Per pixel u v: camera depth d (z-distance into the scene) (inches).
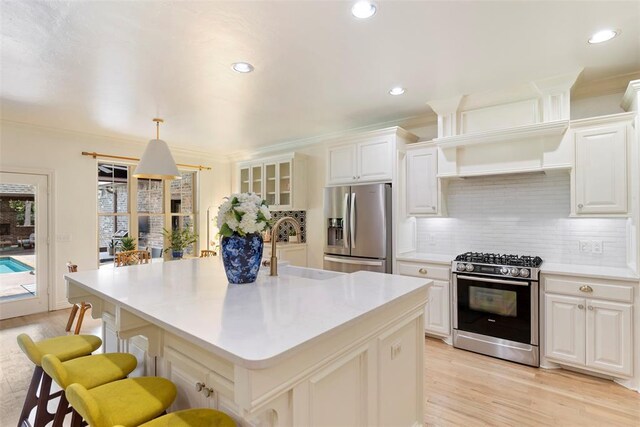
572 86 115.1
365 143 158.4
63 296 186.4
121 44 92.4
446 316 134.8
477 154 132.7
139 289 72.3
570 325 108.6
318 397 48.8
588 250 122.2
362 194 155.5
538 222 132.4
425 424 85.1
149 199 227.8
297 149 219.5
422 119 161.8
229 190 267.3
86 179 194.2
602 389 100.7
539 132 115.0
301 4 75.4
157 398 55.5
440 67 108.1
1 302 168.7
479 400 95.8
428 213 146.3
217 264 108.0
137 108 147.1
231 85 121.8
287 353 40.6
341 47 95.3
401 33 87.9
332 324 49.7
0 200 168.7
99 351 121.4
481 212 145.6
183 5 75.4
